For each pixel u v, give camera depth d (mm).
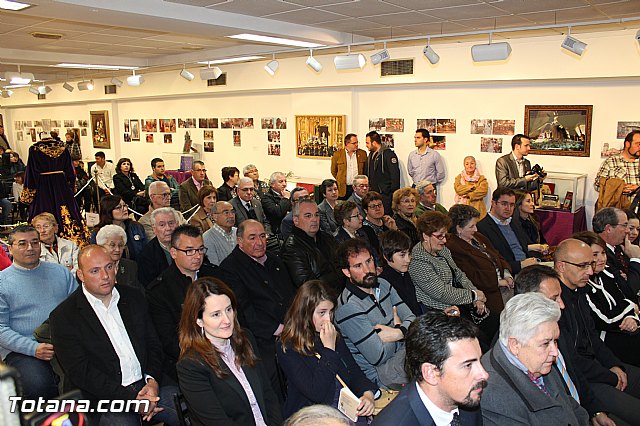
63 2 4250
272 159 9836
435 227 3428
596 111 6359
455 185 7230
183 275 3195
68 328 2662
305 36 6270
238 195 6094
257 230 3451
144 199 7840
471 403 1679
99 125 13414
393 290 3158
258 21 5746
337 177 8055
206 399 2221
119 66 9547
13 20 5820
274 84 8977
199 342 2311
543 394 2076
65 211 6176
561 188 6395
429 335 1692
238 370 2422
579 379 2652
